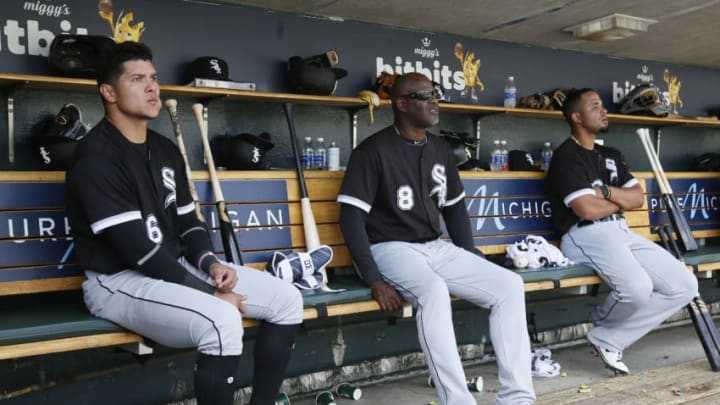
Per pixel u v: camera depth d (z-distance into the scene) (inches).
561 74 205.2
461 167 170.9
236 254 130.9
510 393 125.0
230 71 150.9
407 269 128.9
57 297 128.1
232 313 101.5
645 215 195.3
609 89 215.8
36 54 130.9
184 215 117.6
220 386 100.2
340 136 165.3
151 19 141.9
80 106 135.0
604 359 157.0
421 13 163.9
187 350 138.7
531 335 184.1
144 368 134.0
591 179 166.2
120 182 104.7
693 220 209.2
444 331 121.4
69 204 107.3
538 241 164.4
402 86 137.7
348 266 153.6
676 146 229.8
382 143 137.3
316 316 121.7
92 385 129.0
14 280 115.7
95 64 121.1
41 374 124.0
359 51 168.7
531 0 158.2
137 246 103.4
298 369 151.7
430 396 147.3
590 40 189.5
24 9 129.6
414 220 138.3
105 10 137.1
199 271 115.8
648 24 181.5
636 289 150.8
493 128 189.9
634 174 195.2
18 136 128.5
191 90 135.9
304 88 149.6
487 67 190.2
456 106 170.7
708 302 225.8
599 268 157.1
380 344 163.0
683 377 148.7
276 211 142.6
